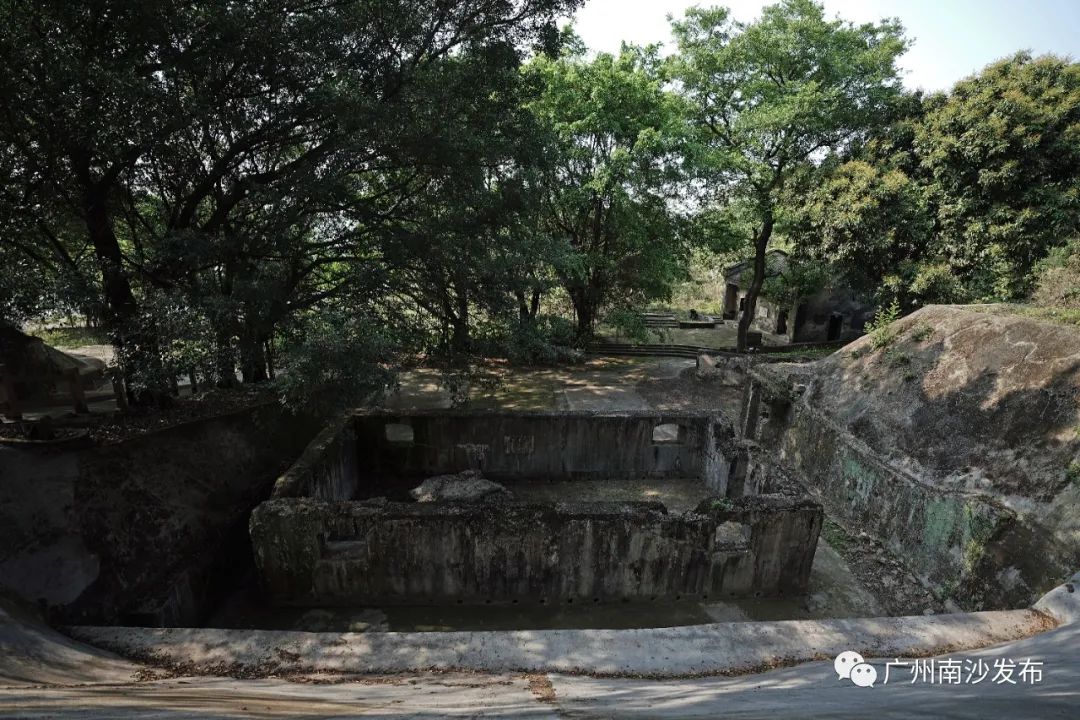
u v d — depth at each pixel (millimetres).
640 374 23219
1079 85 16031
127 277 10414
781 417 14492
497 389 20562
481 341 15555
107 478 8852
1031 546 8031
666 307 36938
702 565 9289
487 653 6430
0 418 12672
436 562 9070
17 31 7539
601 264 23531
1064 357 9484
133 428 11008
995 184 16094
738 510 9125
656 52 22469
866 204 17406
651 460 13664
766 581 9523
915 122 18344
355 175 13773
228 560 9734
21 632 5977
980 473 9242
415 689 5160
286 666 6207
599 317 27375
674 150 20016
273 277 12602
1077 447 8344
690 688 5121
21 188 9508
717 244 25281
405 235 12570
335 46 10070
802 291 25766
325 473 11156
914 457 10375
